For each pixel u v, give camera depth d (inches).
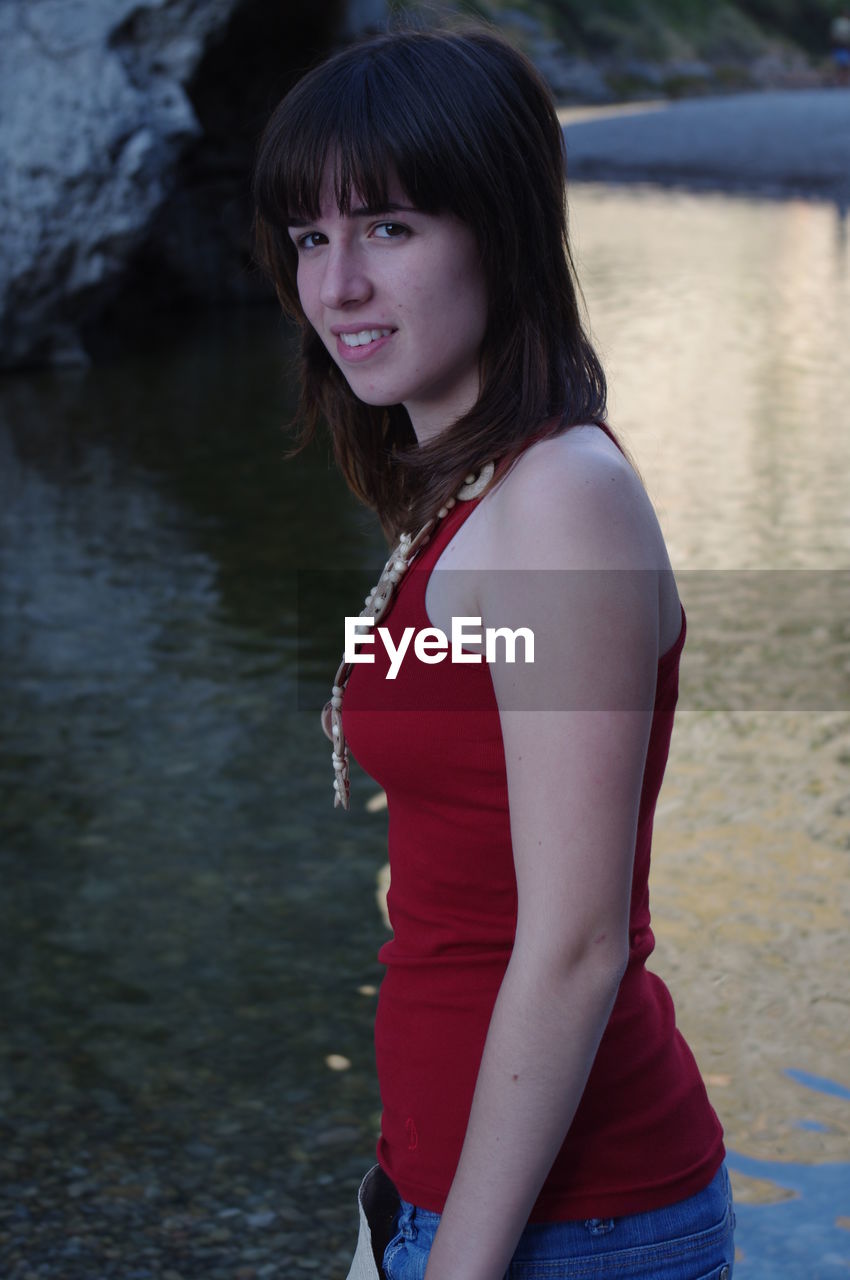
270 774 149.3
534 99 45.7
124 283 449.1
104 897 125.5
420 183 43.8
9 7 369.7
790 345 381.4
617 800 40.5
